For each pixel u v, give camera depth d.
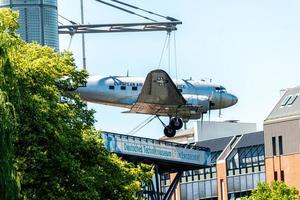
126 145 131.62
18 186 65.25
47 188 80.00
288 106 190.38
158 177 146.38
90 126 88.56
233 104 149.12
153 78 140.25
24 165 79.12
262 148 192.62
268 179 190.25
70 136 83.88
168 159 137.50
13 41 70.06
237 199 196.75
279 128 189.50
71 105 88.19
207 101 146.75
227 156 197.50
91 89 152.25
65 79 89.56
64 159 80.50
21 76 80.69
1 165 64.94
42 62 82.69
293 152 186.88
